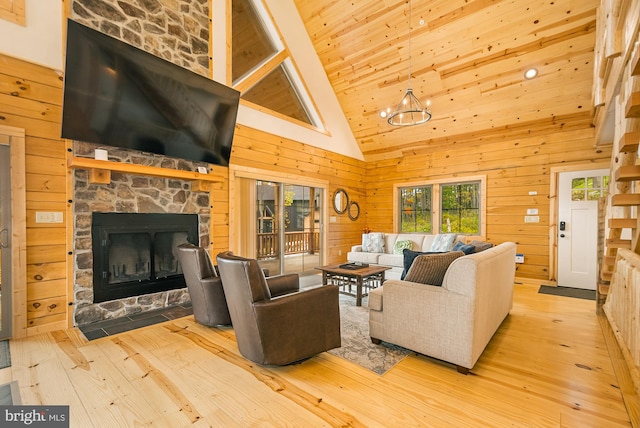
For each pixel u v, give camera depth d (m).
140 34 3.29
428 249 5.26
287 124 5.23
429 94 5.12
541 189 4.86
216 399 1.74
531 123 4.83
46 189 2.77
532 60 4.12
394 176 6.66
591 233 4.45
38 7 2.71
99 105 2.87
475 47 4.27
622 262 2.49
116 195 3.20
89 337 2.64
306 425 1.52
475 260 2.00
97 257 3.06
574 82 4.12
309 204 5.83
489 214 5.34
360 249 6.02
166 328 2.88
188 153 3.73
